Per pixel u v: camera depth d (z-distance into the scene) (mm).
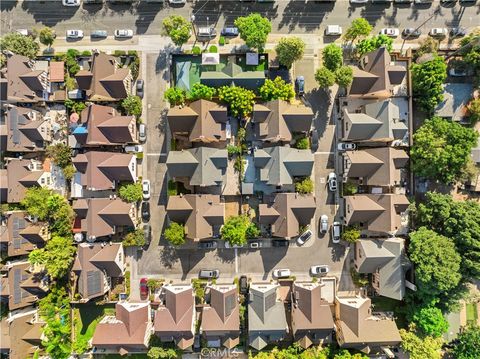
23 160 46719
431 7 49438
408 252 47406
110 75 46562
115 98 47562
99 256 45875
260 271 50000
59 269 45812
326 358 46844
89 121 45500
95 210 45656
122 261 48531
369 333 45344
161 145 49719
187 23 46938
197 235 45438
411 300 47188
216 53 48094
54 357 46719
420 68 45938
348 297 49406
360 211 45500
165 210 49906
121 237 49000
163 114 49781
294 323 46812
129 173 46500
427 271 42094
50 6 49781
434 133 45594
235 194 49469
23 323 46375
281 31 50219
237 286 49094
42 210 46188
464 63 48656
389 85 46469
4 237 46031
